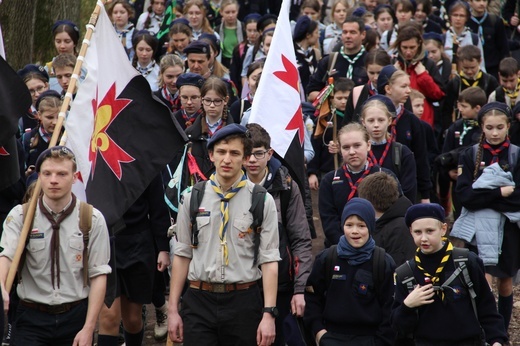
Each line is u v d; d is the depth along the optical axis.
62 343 14.47
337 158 21.67
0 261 14.10
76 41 25.86
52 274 14.24
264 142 15.80
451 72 27.91
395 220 16.41
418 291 14.52
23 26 29.98
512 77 26.12
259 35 32.44
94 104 16.53
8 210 18.47
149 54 28.89
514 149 18.97
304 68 30.17
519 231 18.98
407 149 19.34
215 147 14.64
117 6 33.88
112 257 15.95
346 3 34.22
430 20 35.34
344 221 15.10
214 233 14.74
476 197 18.84
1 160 15.95
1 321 12.00
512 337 20.19
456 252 14.82
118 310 17.41
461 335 14.77
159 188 17.73
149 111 16.73
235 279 14.68
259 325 14.66
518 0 41.09
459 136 23.05
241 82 33.47
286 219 16.08
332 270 15.24
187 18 33.69
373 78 23.78
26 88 15.23
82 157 16.28
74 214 14.33
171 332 15.05
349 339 15.18
